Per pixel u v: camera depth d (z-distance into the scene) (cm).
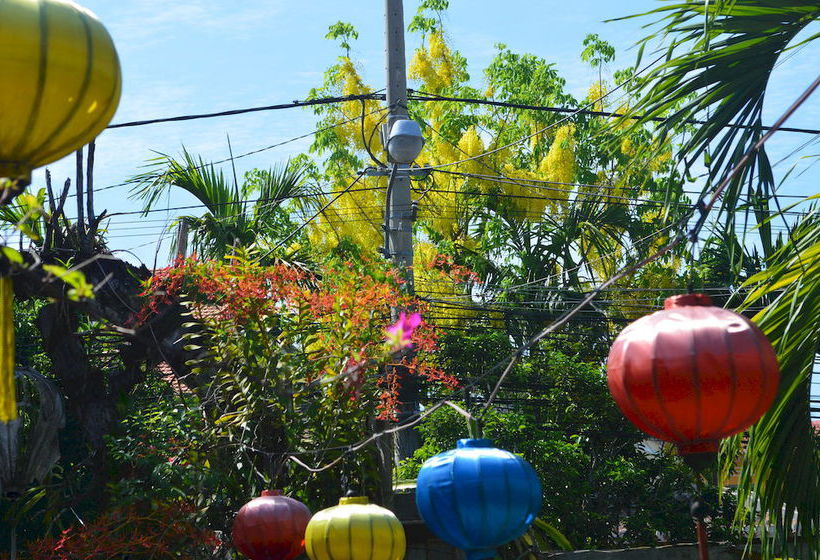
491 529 479
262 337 902
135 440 925
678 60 614
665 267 1791
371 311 899
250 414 883
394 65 1150
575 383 1432
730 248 621
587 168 2078
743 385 387
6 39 300
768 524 682
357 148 2061
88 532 858
